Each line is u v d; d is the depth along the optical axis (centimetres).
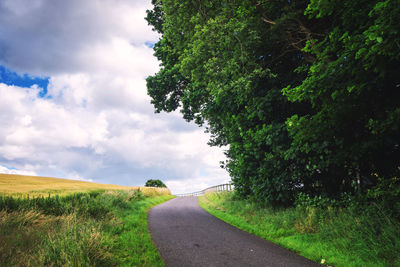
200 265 475
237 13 923
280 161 928
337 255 501
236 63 908
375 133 589
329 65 545
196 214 1245
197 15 962
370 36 422
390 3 398
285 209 959
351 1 555
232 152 1331
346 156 706
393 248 463
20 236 521
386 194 586
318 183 911
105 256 445
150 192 2408
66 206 830
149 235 727
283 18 822
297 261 496
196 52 951
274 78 983
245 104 1077
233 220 996
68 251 425
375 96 613
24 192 1578
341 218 661
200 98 1387
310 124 666
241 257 525
